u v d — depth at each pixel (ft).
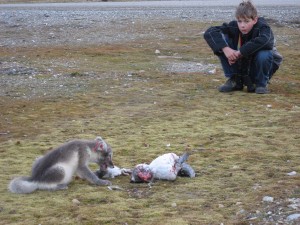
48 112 34.27
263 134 29.07
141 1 114.01
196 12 85.35
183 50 55.06
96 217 19.36
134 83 41.57
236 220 18.79
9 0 125.80
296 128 30.04
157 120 32.09
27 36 65.26
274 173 23.29
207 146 27.37
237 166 24.32
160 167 22.88
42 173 22.08
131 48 55.88
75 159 22.50
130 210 19.98
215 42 37.91
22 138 29.43
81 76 44.11
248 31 37.68
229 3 101.19
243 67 38.47
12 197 21.42
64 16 84.17
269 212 19.22
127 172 23.84
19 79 43.16
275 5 92.48
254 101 36.29
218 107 34.81
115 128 30.66
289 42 59.72
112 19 78.38
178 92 38.75
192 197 21.08
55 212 19.95
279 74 45.57
